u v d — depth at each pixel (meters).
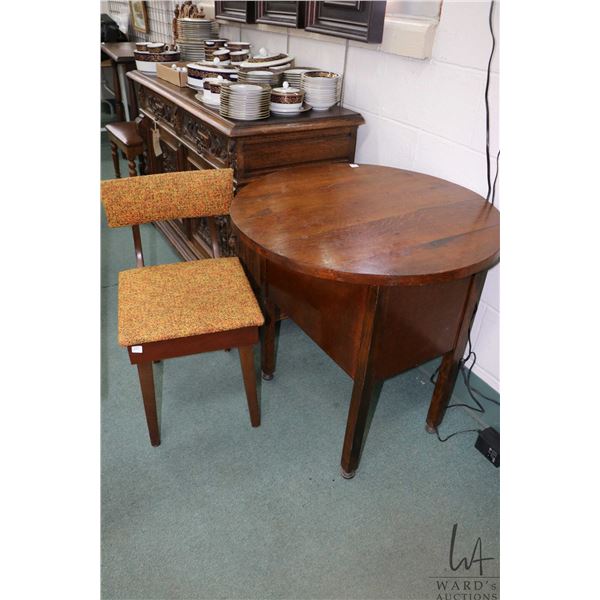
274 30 2.24
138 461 1.44
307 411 1.65
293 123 1.60
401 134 1.65
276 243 1.08
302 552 1.23
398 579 1.18
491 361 1.59
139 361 1.29
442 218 1.23
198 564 1.19
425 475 1.44
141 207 1.39
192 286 1.41
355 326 1.17
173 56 2.36
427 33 1.42
